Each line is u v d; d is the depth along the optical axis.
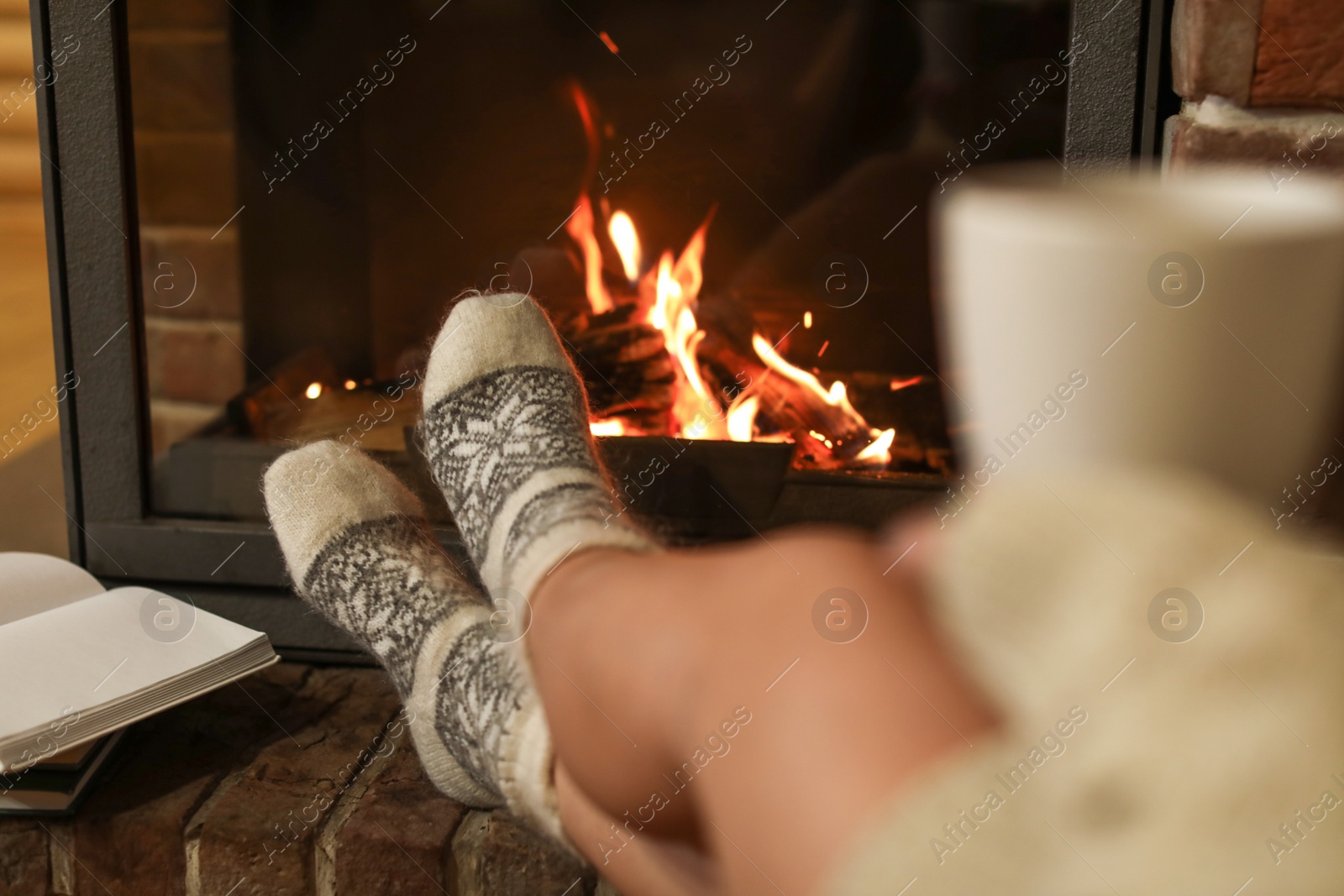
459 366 0.84
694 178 0.98
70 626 0.80
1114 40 0.75
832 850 0.18
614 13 0.95
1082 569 0.17
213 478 0.93
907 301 0.95
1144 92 0.76
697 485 0.88
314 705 0.85
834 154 0.95
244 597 0.91
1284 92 0.66
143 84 0.89
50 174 0.86
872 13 0.91
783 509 0.88
